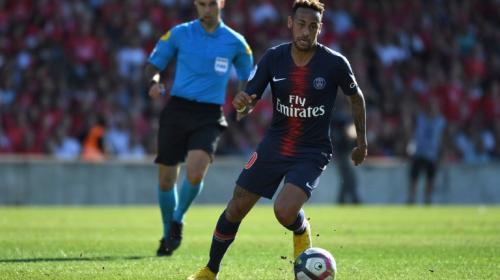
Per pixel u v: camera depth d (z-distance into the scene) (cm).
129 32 10356
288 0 11375
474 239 4134
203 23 3597
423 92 11075
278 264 3112
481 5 12875
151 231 4566
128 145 9050
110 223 5181
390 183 8850
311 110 2578
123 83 9856
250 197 2581
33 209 6994
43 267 2930
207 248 3706
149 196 8162
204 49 3559
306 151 2570
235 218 2581
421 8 12188
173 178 3509
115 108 9306
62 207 7631
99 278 2669
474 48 11975
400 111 10625
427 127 8344
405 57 11488
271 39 11019
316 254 2394
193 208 7425
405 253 3503
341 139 8362
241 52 3634
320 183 8506
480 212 6750
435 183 8994
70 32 10281
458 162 9438
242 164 8381
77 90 9625
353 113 2656
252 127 9475
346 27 11438
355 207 7794
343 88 2611
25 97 9406
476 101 11275
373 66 11088
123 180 8081
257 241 4012
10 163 7756
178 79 3575
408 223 5322
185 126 3531
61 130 8906
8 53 10081
